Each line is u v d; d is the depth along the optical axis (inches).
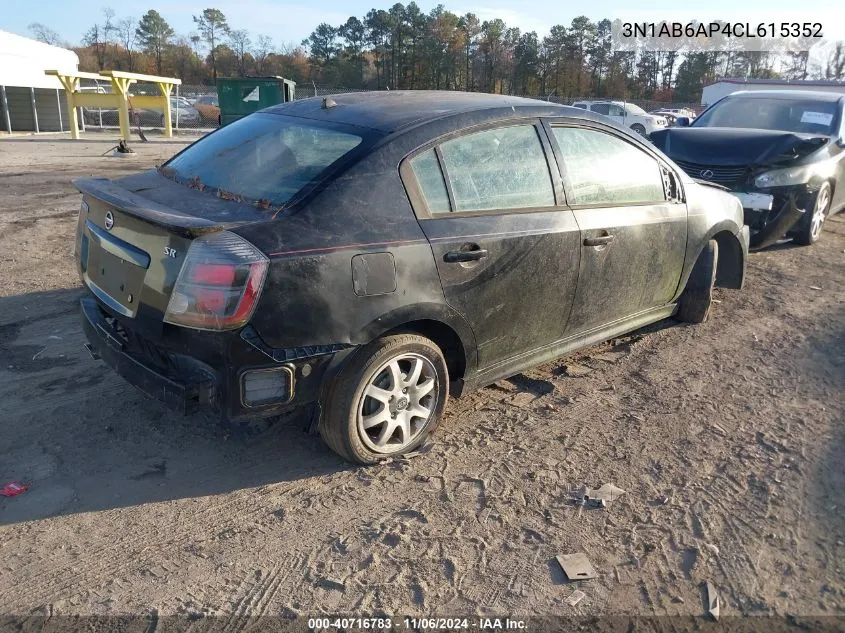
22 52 1114.1
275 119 155.2
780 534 118.8
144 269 120.1
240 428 150.3
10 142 909.2
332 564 110.0
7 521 118.1
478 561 111.2
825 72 2372.0
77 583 104.6
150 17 3078.2
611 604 103.0
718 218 206.8
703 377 182.1
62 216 366.6
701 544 116.0
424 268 130.0
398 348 130.6
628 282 177.5
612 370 186.7
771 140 298.2
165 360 121.2
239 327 112.2
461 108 146.9
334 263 118.7
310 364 120.7
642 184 180.9
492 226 141.5
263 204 124.0
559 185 157.5
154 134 1112.2
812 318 229.3
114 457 138.3
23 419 150.3
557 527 120.0
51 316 212.8
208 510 123.1
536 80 2642.7
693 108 1689.2
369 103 152.3
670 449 145.8
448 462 139.9
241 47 3179.1
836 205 356.2
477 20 2610.7
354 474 134.7
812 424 157.1
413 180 132.3
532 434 151.9
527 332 155.2
